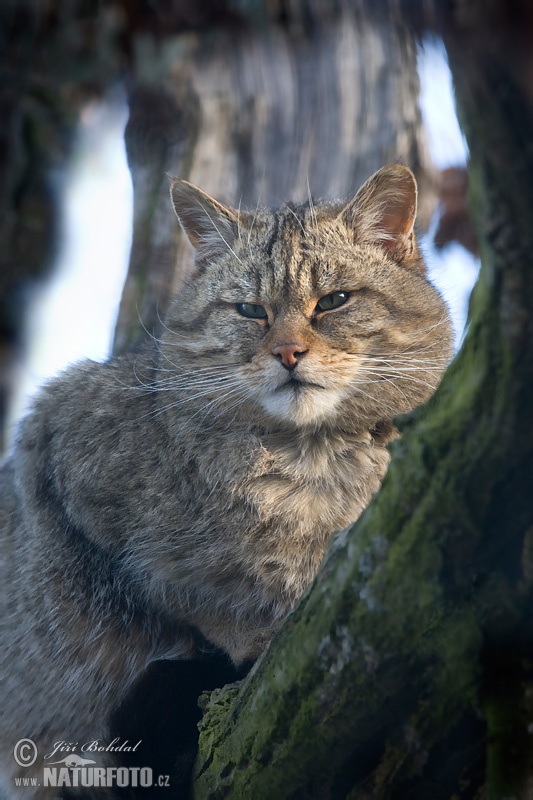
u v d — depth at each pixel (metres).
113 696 7.52
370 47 10.66
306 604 4.57
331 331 7.00
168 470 7.13
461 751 4.17
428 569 3.85
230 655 7.04
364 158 10.59
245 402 7.01
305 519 6.73
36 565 7.67
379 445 7.04
